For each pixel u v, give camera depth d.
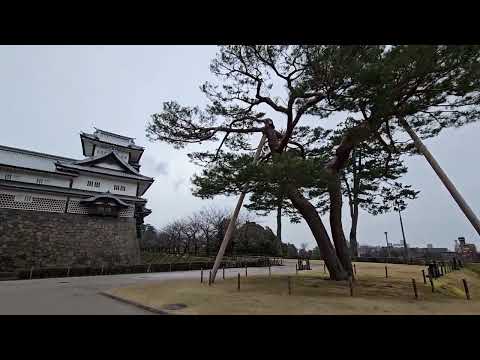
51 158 36.59
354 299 9.60
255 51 12.17
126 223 33.91
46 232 27.91
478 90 9.79
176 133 14.65
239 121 16.27
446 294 11.45
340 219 15.87
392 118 12.34
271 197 12.17
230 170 11.39
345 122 13.78
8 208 26.72
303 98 12.60
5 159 32.50
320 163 10.80
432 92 9.95
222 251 14.73
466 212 11.28
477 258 34.62
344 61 10.05
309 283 13.72
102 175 35.56
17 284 16.20
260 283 13.89
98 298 11.05
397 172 15.89
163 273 24.75
